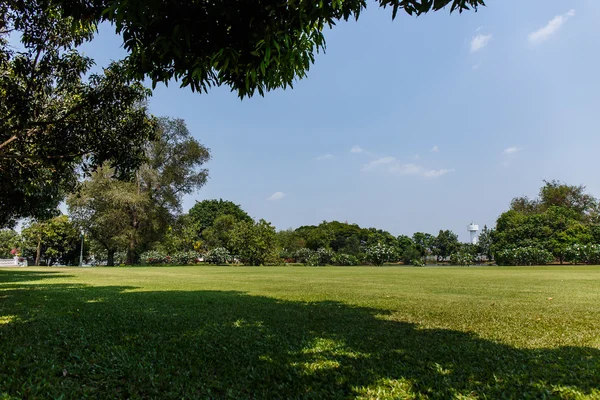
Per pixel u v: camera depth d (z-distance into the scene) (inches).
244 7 97.0
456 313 226.7
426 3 89.0
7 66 223.1
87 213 1177.4
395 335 166.9
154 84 112.3
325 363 125.8
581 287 391.9
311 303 272.1
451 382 107.4
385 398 97.3
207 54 104.5
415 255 1481.3
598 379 109.3
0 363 120.3
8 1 207.6
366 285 433.1
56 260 1729.8
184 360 128.3
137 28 101.2
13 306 251.0
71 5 112.1
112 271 823.7
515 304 265.0
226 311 233.6
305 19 93.9
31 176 258.2
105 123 247.1
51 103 243.0
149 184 1263.5
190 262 1419.8
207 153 1349.7
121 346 145.5
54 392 97.2
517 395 97.9
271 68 111.8
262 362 127.1
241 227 1355.8
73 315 215.2
